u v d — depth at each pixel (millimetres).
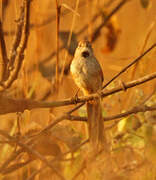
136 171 7668
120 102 9945
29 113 9023
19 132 8109
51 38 12820
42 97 10742
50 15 13094
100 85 10227
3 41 8555
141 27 14008
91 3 13461
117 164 8055
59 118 7773
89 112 8492
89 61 10133
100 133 8133
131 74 10734
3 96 6504
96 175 7227
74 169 8250
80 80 10211
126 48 13625
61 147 8875
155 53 11016
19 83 9719
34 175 7719
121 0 14695
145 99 9750
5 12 10602
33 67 11297
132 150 8516
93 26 13164
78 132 8766
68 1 11203
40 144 7988
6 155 9000
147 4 12695
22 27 8969
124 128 9344
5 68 8695
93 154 7609
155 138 8422
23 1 9055
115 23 12969
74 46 11914
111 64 13133
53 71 11375
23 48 8172
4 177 8906
